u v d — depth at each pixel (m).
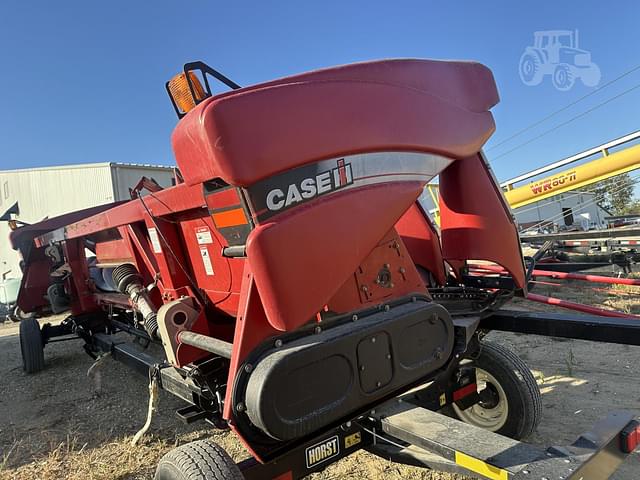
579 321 2.74
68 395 4.91
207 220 2.68
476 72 2.52
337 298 2.11
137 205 3.18
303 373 1.79
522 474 1.55
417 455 2.04
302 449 1.99
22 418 4.36
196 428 3.86
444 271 3.40
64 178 21.06
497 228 2.79
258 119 1.65
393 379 2.09
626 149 7.98
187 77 2.25
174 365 2.63
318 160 1.80
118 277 3.49
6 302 11.92
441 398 2.83
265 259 1.67
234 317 3.04
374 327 2.02
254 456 1.85
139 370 3.84
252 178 1.63
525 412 2.85
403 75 2.13
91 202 20.20
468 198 2.78
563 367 4.53
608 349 4.96
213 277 2.85
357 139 1.91
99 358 4.84
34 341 5.77
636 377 4.12
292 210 1.74
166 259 2.96
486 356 3.00
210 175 1.72
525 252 9.82
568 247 8.75
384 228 2.02
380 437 2.14
